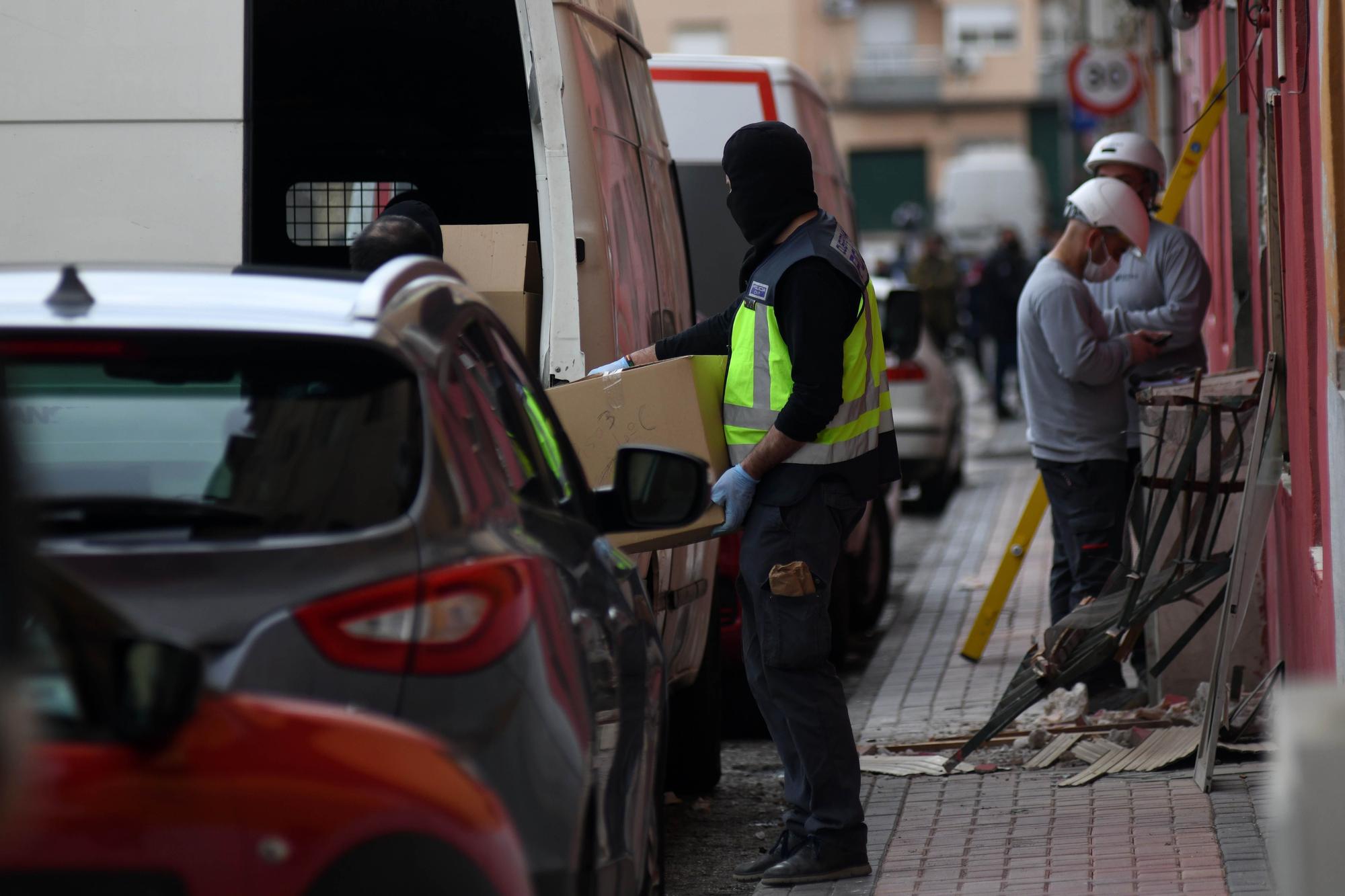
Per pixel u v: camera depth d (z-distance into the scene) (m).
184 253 10.24
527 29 9.95
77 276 5.70
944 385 27.83
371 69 13.15
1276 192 11.41
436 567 5.23
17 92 10.27
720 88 17.20
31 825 3.87
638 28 13.13
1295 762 4.33
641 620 7.29
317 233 13.55
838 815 9.51
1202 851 9.52
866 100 108.75
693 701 12.04
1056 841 10.01
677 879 10.20
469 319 6.52
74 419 5.49
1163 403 11.95
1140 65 28.38
